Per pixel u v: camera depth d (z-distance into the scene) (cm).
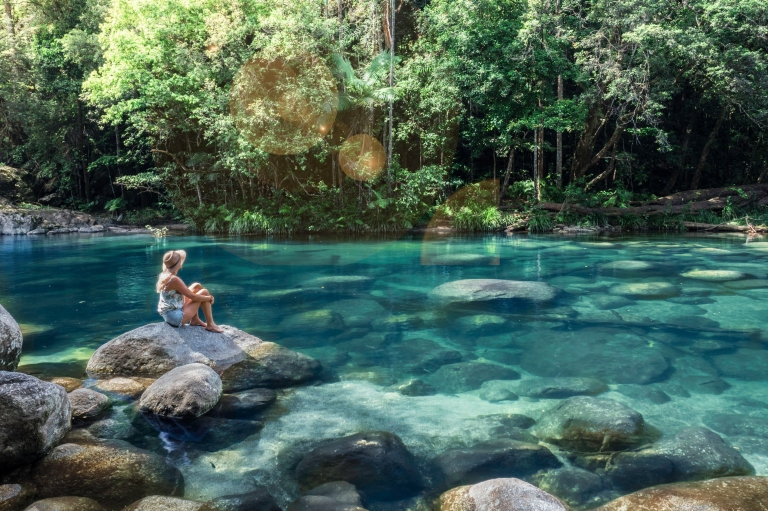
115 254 1340
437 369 486
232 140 1798
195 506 260
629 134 2412
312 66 1775
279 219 1908
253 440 347
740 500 247
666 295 775
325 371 484
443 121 2008
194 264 1152
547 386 439
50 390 332
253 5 1864
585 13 2050
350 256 1272
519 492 252
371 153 1934
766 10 1752
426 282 916
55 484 283
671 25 1912
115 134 2498
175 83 1783
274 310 714
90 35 2270
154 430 361
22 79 2358
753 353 522
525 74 1848
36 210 2080
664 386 439
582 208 1920
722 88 1892
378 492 285
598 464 309
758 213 1939
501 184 2348
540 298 749
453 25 1877
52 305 757
